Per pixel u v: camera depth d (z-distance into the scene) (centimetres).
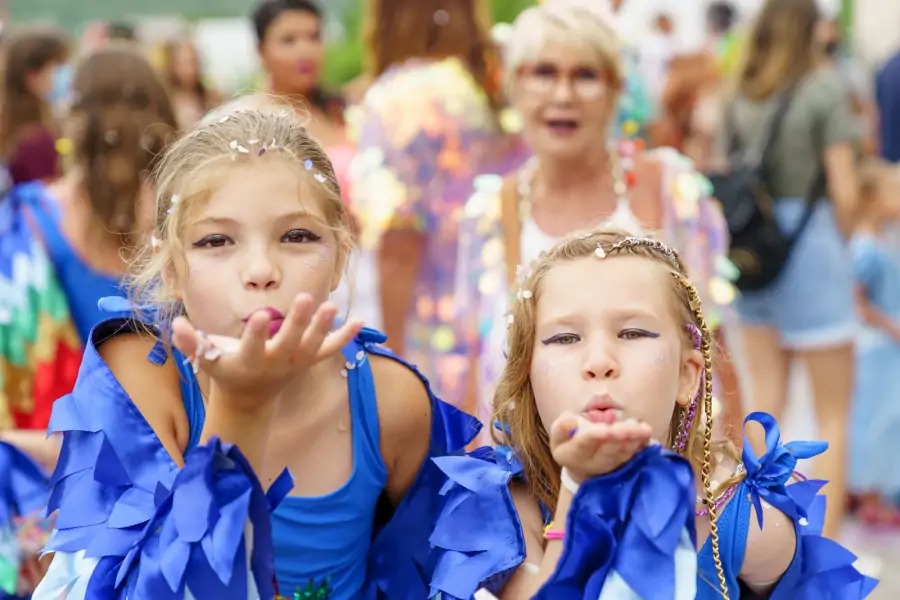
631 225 347
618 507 190
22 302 359
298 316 174
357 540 235
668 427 212
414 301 470
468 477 220
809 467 541
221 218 200
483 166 459
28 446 301
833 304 506
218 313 199
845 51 974
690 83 693
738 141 520
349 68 1277
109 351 223
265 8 580
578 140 355
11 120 522
